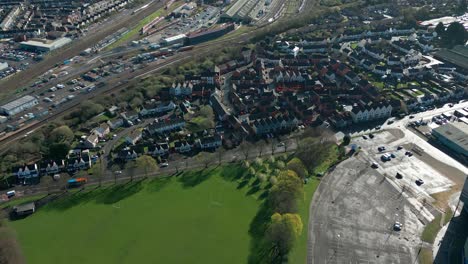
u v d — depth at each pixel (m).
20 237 188.50
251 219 199.12
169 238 188.88
